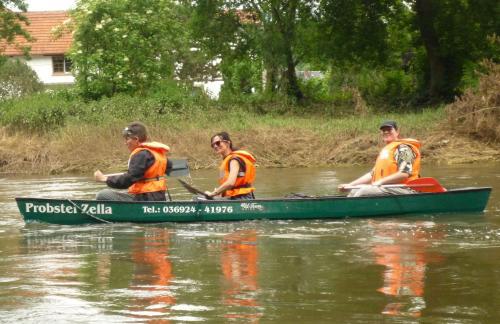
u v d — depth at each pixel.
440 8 30.27
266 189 15.12
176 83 28.20
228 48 32.69
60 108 24.58
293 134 22.66
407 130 22.56
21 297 6.61
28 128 24.34
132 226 10.59
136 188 11.05
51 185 17.03
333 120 24.91
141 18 26.95
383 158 11.53
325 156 21.27
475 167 18.88
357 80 35.78
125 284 7.06
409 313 6.02
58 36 28.69
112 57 26.80
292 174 18.47
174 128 23.25
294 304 6.31
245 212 10.90
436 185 11.43
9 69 37.22
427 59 33.44
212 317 5.96
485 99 22.00
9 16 31.34
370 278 7.21
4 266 7.96
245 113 26.31
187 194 14.70
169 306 6.28
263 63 32.88
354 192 11.79
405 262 7.92
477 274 7.33
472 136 21.84
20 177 19.56
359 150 21.34
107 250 8.84
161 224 10.72
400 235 9.63
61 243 9.35
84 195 14.80
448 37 30.73
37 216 10.87
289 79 32.72
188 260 8.18
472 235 9.56
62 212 10.78
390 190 11.34
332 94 34.78
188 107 25.75
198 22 31.94
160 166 11.07
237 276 7.36
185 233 9.98
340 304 6.30
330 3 30.56
